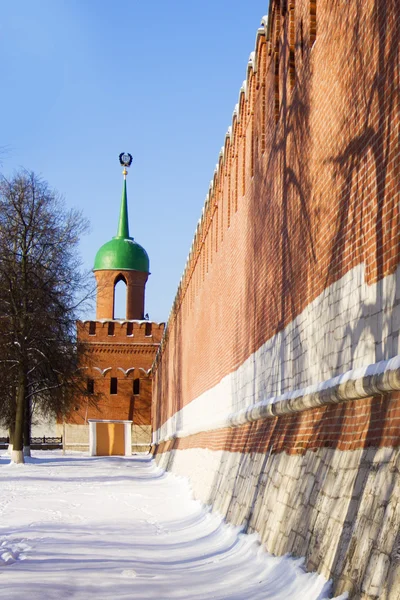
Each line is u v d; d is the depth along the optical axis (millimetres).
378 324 8695
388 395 7977
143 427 68188
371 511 7430
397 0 8109
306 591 8281
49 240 44719
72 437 67188
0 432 84875
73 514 18750
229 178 23062
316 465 10203
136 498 23391
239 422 18078
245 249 19484
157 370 59375
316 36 12172
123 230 77188
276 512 11570
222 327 23891
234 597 8945
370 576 6914
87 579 10055
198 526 16344
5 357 43594
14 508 19969
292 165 13750
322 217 11438
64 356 45812
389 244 8320
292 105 13867
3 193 44688
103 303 73438
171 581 10055
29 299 43906
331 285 10844
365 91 9289
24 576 10172
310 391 11117
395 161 8109
